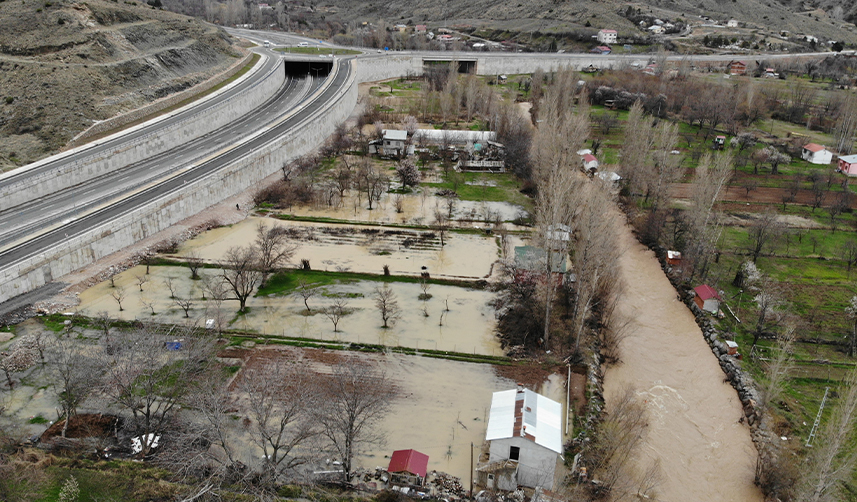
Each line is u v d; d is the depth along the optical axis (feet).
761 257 302.66
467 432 185.78
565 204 266.57
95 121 394.93
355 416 163.22
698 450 191.83
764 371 222.89
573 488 163.63
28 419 180.14
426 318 249.55
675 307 274.36
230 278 272.51
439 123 538.47
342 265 293.23
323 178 399.65
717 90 561.84
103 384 178.50
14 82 397.19
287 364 212.43
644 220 345.10
